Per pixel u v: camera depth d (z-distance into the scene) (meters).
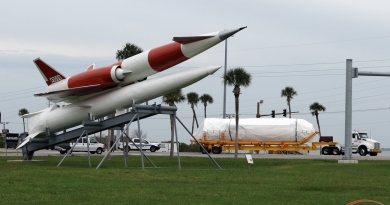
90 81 29.42
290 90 74.81
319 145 51.16
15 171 23.73
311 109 78.81
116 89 29.84
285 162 33.59
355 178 22.53
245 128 50.84
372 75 32.78
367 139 52.72
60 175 21.91
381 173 25.28
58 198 15.25
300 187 18.80
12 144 75.25
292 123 50.69
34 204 14.24
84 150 52.50
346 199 15.88
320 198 16.03
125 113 28.58
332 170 26.98
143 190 17.17
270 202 15.11
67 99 31.30
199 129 52.31
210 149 51.91
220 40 26.20
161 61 27.88
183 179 21.23
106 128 29.55
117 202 14.71
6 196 15.52
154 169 27.00
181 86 28.12
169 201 14.98
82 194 16.06
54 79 31.02
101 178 21.06
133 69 28.77
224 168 28.83
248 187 18.56
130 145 62.69
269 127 50.62
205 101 73.12
